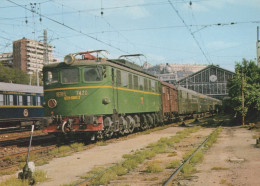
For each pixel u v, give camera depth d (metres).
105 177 8.06
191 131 21.89
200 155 11.05
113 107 16.47
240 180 7.59
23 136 22.88
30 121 29.52
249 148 13.15
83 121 15.35
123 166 9.72
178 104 34.56
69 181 8.18
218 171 8.77
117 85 17.19
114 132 18.02
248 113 30.95
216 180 7.69
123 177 8.40
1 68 76.38
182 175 8.34
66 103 15.89
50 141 18.67
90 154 12.85
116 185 7.55
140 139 17.83
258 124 25.22
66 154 12.75
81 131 15.61
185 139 17.45
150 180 7.97
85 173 9.16
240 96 27.45
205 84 86.06
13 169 10.38
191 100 42.91
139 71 22.00
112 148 14.43
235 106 28.06
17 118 27.41
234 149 13.03
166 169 9.41
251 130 21.81
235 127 25.61
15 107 27.25
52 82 16.31
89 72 15.91
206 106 57.53
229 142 15.55
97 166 10.17
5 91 26.14
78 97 15.77
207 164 9.91
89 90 15.75
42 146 15.91
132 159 10.48
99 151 13.64
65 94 15.95
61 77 16.14
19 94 27.97
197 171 8.83
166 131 23.05
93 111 15.62
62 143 16.72
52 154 13.09
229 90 29.06
